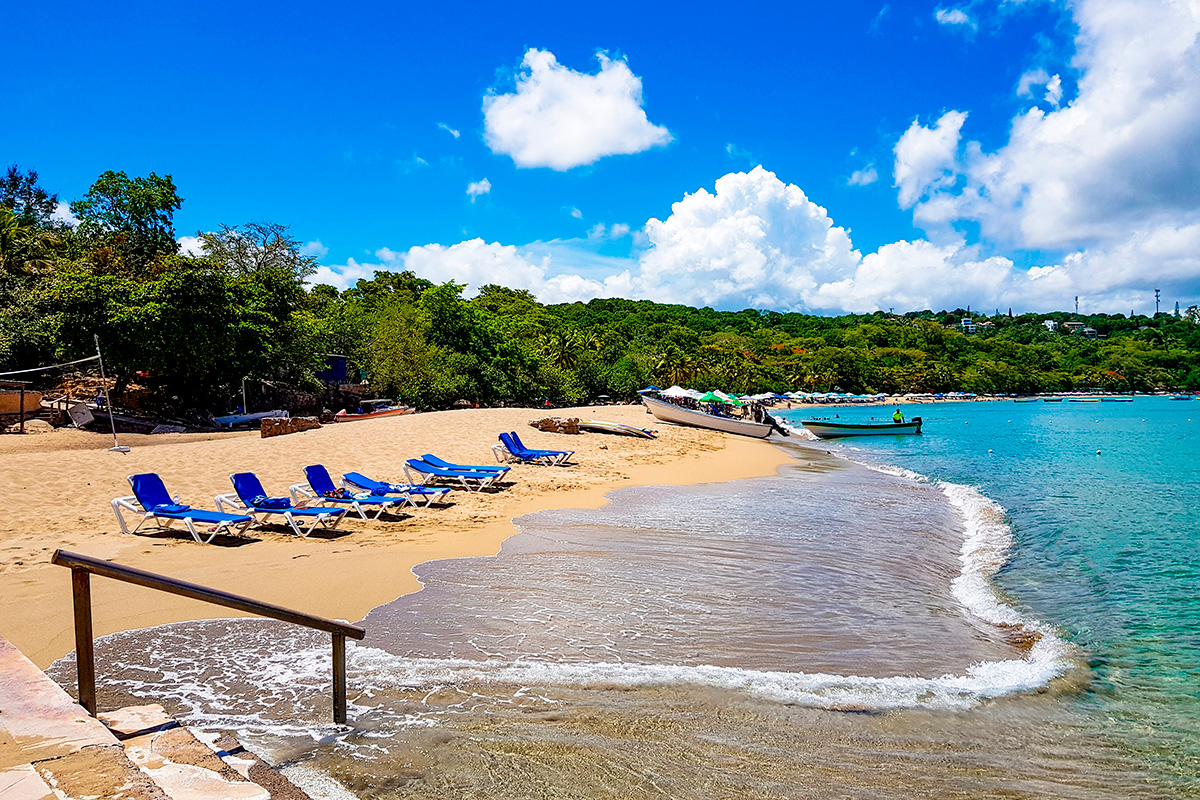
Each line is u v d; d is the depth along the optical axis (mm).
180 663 5660
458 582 8289
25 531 9469
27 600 6832
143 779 2686
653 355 90250
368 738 4516
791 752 4621
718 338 144125
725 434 36000
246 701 5008
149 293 27156
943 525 13297
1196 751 4914
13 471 12969
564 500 14242
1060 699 5738
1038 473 22797
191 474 13852
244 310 31109
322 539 10086
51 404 26219
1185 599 8727
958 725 5188
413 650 6148
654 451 24375
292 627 6586
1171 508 15703
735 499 15516
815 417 73375
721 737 4770
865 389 125812
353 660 5875
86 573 3488
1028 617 7965
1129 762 4734
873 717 5230
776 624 7246
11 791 2553
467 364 47688
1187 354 152875
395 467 16031
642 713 5078
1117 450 32469
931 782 4352
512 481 16109
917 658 6504
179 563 8508
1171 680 6180
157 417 28266
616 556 9773
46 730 3049
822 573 9336
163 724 3734
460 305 50969
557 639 6559
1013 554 11141
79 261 35219
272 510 10070
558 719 4914
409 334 45844
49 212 54562
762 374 115688
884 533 12266
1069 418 69750
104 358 26609
